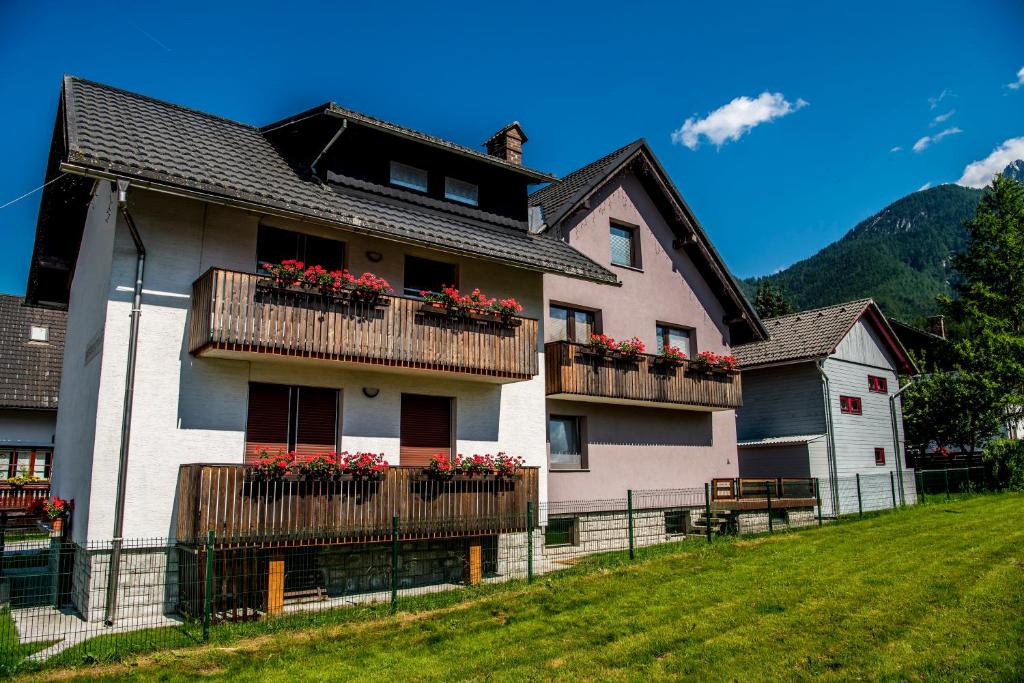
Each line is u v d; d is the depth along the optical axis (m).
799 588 11.66
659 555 15.06
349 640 9.71
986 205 37.53
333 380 14.29
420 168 16.56
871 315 29.98
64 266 18.05
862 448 28.02
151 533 11.92
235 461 12.91
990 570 12.02
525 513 15.28
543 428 17.47
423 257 16.03
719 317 23.94
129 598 11.62
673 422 21.70
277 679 8.27
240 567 12.12
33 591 13.17
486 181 17.80
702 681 8.00
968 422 30.95
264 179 13.66
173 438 12.32
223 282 12.13
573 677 8.26
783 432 27.47
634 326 21.11
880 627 9.45
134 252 12.36
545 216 19.64
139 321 12.22
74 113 12.59
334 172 15.01
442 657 9.03
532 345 16.08
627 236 22.03
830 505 25.19
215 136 14.76
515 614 10.84
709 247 23.28
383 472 13.26
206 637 9.71
